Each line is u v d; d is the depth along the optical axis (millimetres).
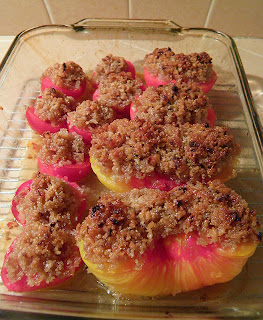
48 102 243
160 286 172
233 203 177
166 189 205
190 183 204
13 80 284
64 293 178
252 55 348
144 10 353
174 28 308
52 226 182
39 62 307
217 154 206
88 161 227
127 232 164
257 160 228
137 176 204
